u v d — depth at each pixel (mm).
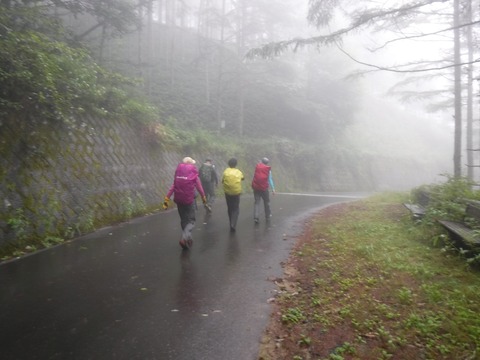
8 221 6309
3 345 3303
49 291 4637
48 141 8023
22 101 7449
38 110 7867
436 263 5219
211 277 5207
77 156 8867
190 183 6691
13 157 6984
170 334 3537
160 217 10289
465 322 3441
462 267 4945
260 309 4133
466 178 8547
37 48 7766
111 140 10539
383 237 6949
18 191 6828
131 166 11086
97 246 6934
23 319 3836
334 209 11742
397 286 4445
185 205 6797
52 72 7832
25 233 6617
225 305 4242
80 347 3275
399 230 7480
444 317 3549
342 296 4289
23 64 7055
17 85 7191
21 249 6406
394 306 3924
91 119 9961
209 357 3143
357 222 8617
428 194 8969
